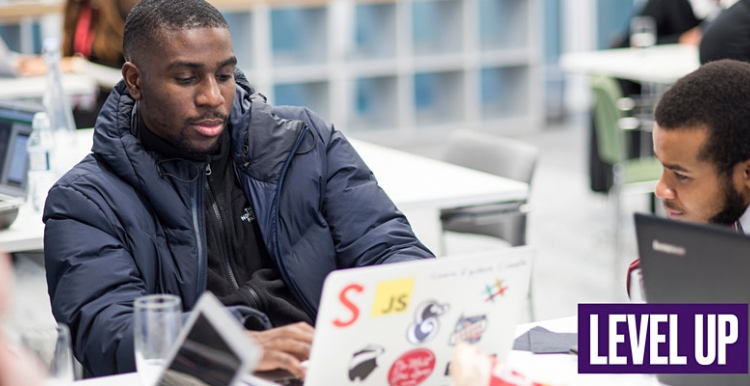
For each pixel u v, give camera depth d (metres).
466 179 2.96
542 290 4.34
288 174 2.11
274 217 2.06
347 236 2.12
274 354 1.52
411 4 8.25
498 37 8.55
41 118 2.74
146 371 1.47
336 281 1.32
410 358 1.44
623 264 4.73
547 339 1.75
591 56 5.65
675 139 1.67
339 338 1.36
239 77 2.22
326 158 2.19
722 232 1.34
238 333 1.26
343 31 7.94
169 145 1.99
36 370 1.11
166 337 1.46
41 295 2.66
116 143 1.99
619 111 4.20
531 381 1.37
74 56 4.97
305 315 2.04
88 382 1.58
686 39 5.87
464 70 8.09
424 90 8.43
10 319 2.36
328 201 2.16
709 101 1.65
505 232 3.28
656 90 5.46
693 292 1.40
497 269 1.44
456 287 1.42
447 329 1.45
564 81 8.91
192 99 1.93
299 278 2.06
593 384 1.55
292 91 7.85
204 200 2.03
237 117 2.10
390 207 2.16
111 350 1.74
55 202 1.95
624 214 5.56
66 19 5.00
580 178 6.52
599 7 8.96
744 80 1.66
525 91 8.43
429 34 8.35
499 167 3.34
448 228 3.48
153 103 1.95
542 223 5.44
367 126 7.91
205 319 1.32
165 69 1.92
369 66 7.70
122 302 1.82
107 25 4.70
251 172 2.08
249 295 2.00
